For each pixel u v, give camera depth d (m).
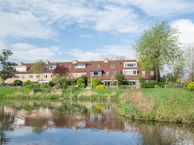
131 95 43.84
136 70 100.50
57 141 22.11
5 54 103.00
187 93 36.50
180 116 29.38
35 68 111.25
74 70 107.69
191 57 100.56
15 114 37.47
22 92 76.12
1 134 24.20
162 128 26.84
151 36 82.75
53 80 85.31
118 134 24.64
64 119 33.47
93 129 27.00
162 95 34.84
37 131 25.83
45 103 57.12
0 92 77.81
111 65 105.31
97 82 82.50
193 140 22.06
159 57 82.62
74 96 70.00
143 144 21.08
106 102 59.88
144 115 31.47
